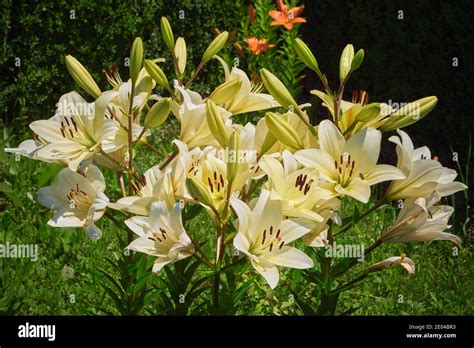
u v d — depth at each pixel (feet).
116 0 14.08
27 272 8.59
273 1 16.65
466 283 9.22
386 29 14.20
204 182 6.27
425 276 9.42
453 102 13.30
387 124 6.51
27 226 9.55
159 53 14.76
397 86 13.94
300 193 6.26
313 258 7.60
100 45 14.19
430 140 13.62
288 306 8.05
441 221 6.54
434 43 13.51
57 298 8.47
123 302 6.95
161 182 6.23
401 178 6.23
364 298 8.93
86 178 6.49
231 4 14.88
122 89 6.59
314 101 15.34
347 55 6.57
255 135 6.64
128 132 6.46
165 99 6.39
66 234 9.32
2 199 10.28
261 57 13.12
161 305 7.03
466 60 13.09
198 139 6.54
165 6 14.69
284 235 6.18
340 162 6.30
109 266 8.97
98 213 6.42
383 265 6.55
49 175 10.30
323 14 15.52
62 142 6.43
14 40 13.76
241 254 6.24
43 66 14.01
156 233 6.24
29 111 14.14
